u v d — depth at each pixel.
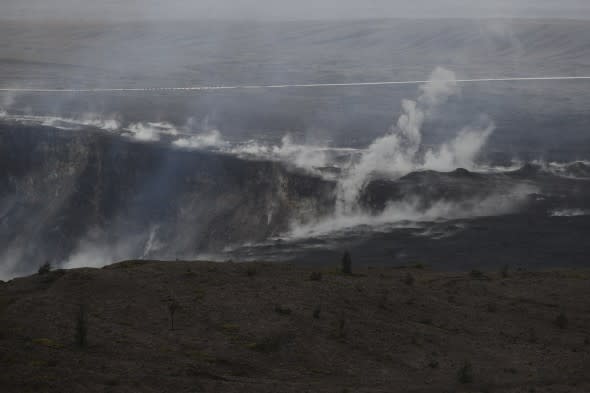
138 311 49.78
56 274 58.28
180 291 54.38
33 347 41.44
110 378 37.47
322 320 49.94
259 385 38.69
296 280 59.09
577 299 61.47
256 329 47.16
